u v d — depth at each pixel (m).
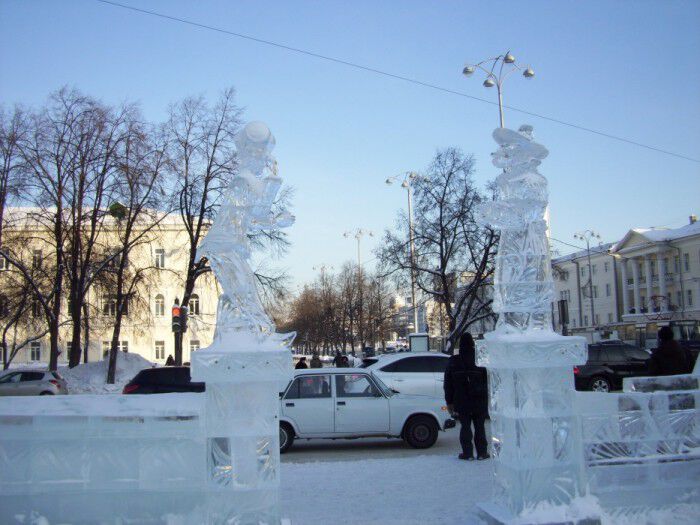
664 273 66.50
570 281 80.50
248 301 5.62
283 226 5.86
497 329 6.29
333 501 7.73
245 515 5.30
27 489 5.27
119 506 5.32
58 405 5.60
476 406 10.51
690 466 6.58
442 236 33.41
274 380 5.34
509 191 6.39
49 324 30.97
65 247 32.34
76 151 30.06
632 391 7.33
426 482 8.74
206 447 5.36
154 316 57.94
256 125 5.74
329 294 62.22
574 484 5.90
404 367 16.52
